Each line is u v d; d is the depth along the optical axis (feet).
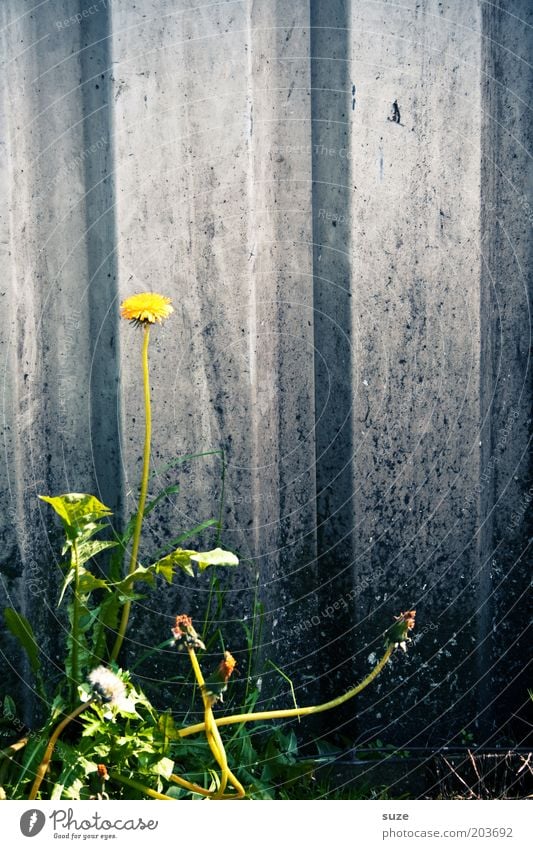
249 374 7.97
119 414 7.91
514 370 8.60
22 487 7.73
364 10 7.85
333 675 8.53
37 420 7.91
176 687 8.09
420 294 8.17
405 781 8.22
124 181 7.70
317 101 8.07
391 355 8.20
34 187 7.77
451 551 8.43
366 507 8.31
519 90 8.40
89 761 7.05
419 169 8.06
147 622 8.05
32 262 7.80
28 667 7.82
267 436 8.27
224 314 7.90
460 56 8.02
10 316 7.52
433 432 8.32
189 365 7.92
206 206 7.80
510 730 8.77
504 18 8.32
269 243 8.18
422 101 8.00
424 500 8.37
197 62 7.68
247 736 7.77
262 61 8.00
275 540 8.40
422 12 7.94
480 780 7.91
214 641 8.10
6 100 7.39
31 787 7.20
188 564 6.90
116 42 7.55
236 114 7.76
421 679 8.51
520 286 8.54
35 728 7.88
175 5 7.61
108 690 6.58
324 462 8.42
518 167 8.46
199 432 7.98
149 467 7.95
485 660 8.71
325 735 8.57
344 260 8.10
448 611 8.49
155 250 7.79
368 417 8.24
